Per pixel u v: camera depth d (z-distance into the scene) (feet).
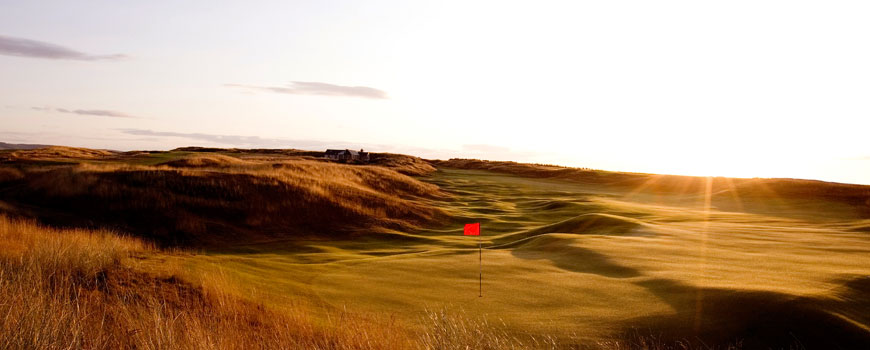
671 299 38.32
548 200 168.96
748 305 34.17
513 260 58.44
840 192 165.89
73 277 36.14
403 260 60.44
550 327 33.94
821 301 33.32
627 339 31.73
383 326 33.37
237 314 33.99
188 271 42.47
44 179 114.73
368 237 103.55
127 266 40.01
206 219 102.22
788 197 167.12
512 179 272.31
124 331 27.50
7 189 112.57
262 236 99.66
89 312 29.43
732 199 171.83
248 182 119.24
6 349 21.65
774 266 48.16
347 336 31.09
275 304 38.04
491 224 121.19
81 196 104.32
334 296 42.42
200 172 122.11
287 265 55.06
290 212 110.73
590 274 49.55
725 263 50.62
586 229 90.27
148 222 98.07
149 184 111.86
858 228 80.28
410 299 41.78
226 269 47.67
